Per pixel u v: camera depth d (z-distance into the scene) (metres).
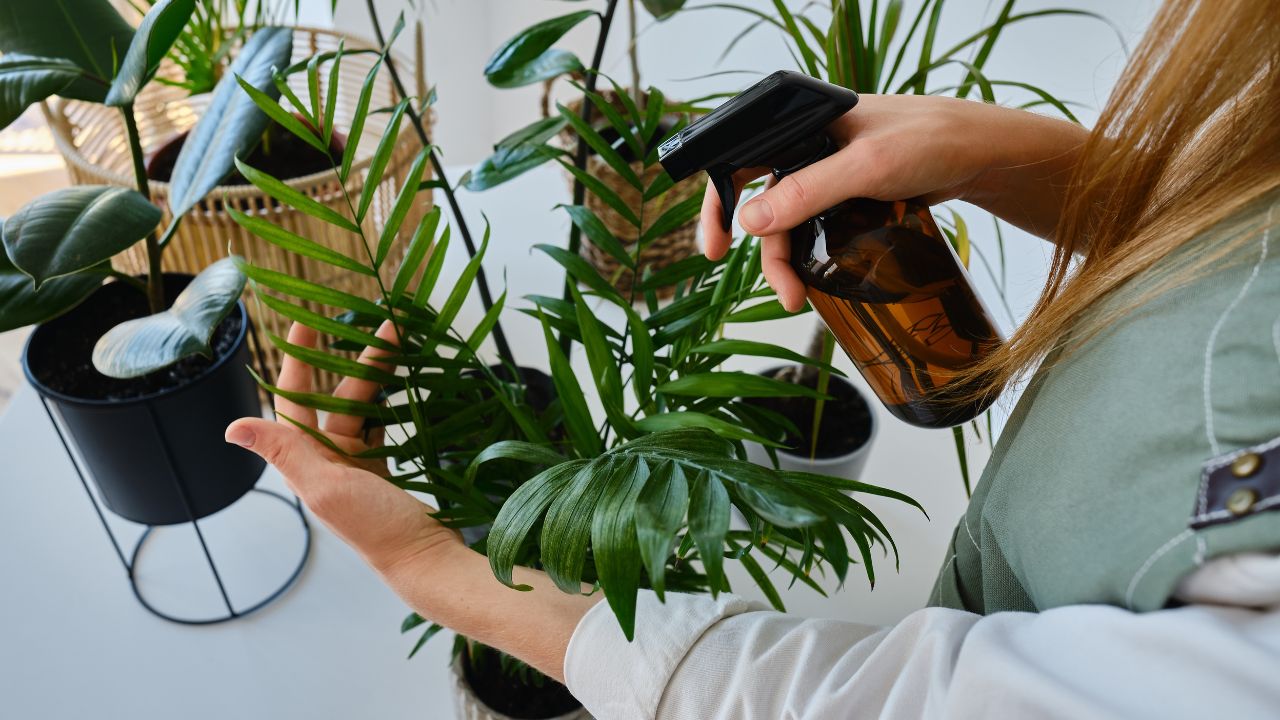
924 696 0.35
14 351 1.25
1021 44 0.81
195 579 0.83
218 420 0.68
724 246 0.49
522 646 0.45
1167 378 0.30
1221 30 0.30
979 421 0.96
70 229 0.57
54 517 0.87
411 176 0.51
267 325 0.92
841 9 0.63
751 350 0.54
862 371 0.47
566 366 0.51
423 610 0.47
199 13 0.85
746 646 0.41
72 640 0.78
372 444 0.61
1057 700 0.29
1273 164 0.30
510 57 0.65
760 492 0.35
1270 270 0.29
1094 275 0.35
